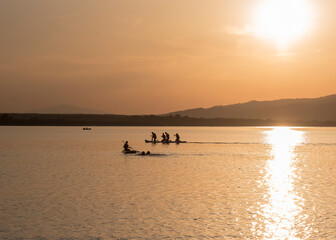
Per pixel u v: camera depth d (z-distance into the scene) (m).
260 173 46.00
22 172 46.28
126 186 36.62
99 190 34.66
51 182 38.84
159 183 38.41
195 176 43.16
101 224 24.41
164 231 23.16
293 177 43.00
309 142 119.38
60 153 73.19
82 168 50.19
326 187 36.62
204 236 22.36
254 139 138.50
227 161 59.34
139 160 60.28
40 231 23.06
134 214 26.64
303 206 28.98
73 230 23.27
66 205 29.02
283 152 78.19
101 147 90.56
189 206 28.80
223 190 34.84
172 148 87.75
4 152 75.50
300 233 22.98
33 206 28.67
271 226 24.19
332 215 26.59
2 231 23.03
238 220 25.38
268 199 31.20
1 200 30.56
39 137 142.88
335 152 79.06
